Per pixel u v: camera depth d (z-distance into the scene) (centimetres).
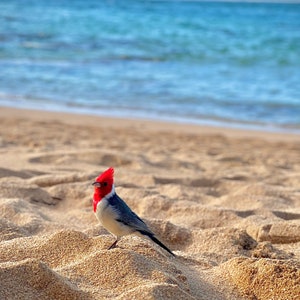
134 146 1170
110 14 4912
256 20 4859
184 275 433
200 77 2217
